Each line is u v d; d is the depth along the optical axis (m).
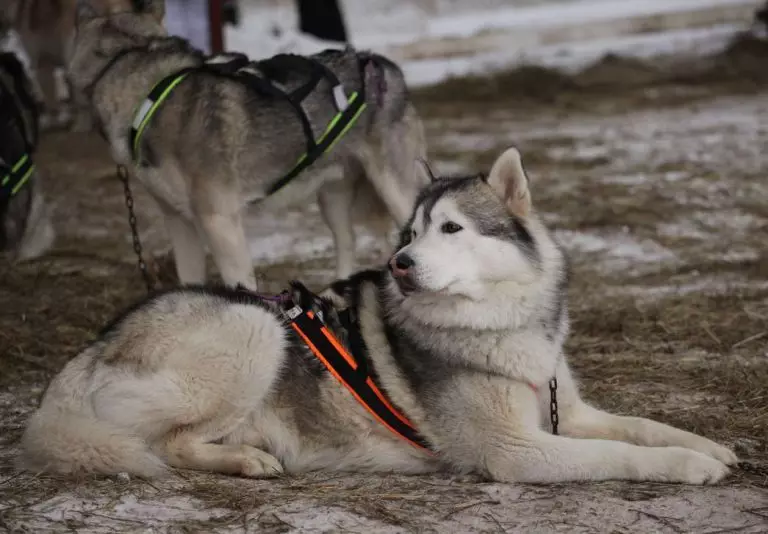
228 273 8.09
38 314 8.80
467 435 5.36
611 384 6.83
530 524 4.73
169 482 5.28
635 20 25.53
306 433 5.61
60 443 5.32
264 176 8.19
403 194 8.71
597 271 9.74
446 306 5.37
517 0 32.50
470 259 5.34
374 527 4.73
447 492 5.17
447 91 20.41
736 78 20.41
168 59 8.05
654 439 5.55
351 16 29.11
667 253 10.23
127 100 8.01
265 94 8.03
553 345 5.46
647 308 8.43
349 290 5.91
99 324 8.59
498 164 5.54
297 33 23.16
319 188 8.86
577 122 17.69
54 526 4.77
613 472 5.16
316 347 5.52
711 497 4.95
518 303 5.37
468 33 26.25
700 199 12.27
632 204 12.09
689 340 7.70
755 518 4.72
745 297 8.59
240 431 5.62
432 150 15.74
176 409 5.43
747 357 7.27
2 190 9.38
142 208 12.92
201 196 7.95
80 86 8.32
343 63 8.48
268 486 5.25
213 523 4.78
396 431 5.51
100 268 10.34
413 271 5.25
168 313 5.59
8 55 9.77
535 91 20.27
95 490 5.17
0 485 5.25
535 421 5.40
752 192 12.38
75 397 5.51
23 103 9.77
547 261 5.54
